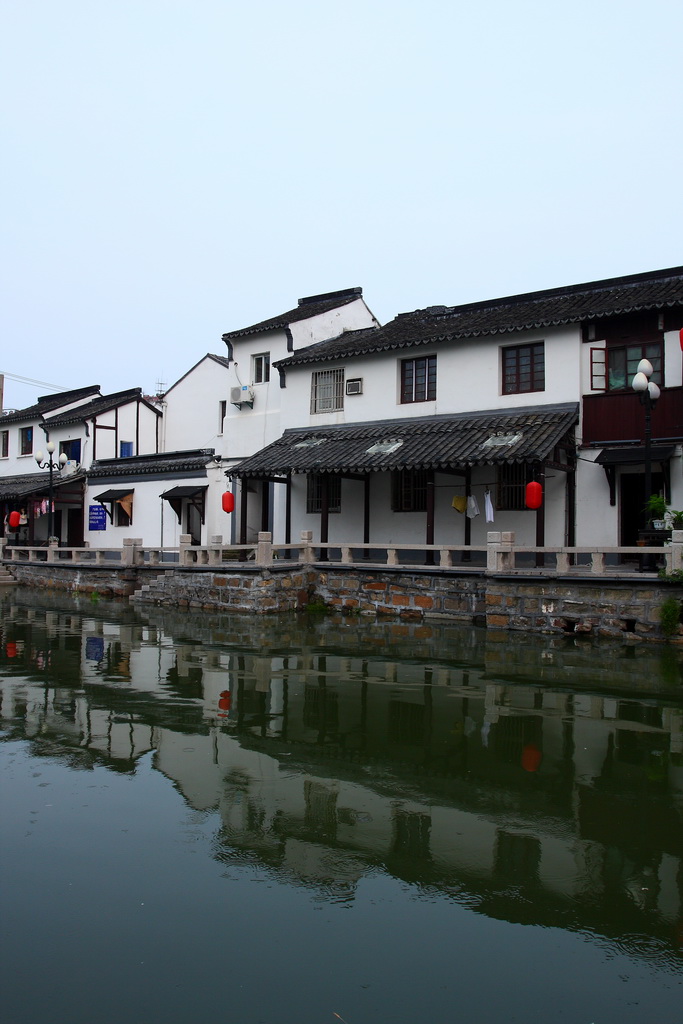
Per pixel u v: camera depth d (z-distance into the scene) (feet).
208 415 98.07
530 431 54.60
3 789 21.81
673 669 36.22
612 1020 12.30
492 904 15.87
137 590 70.03
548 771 23.18
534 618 46.24
